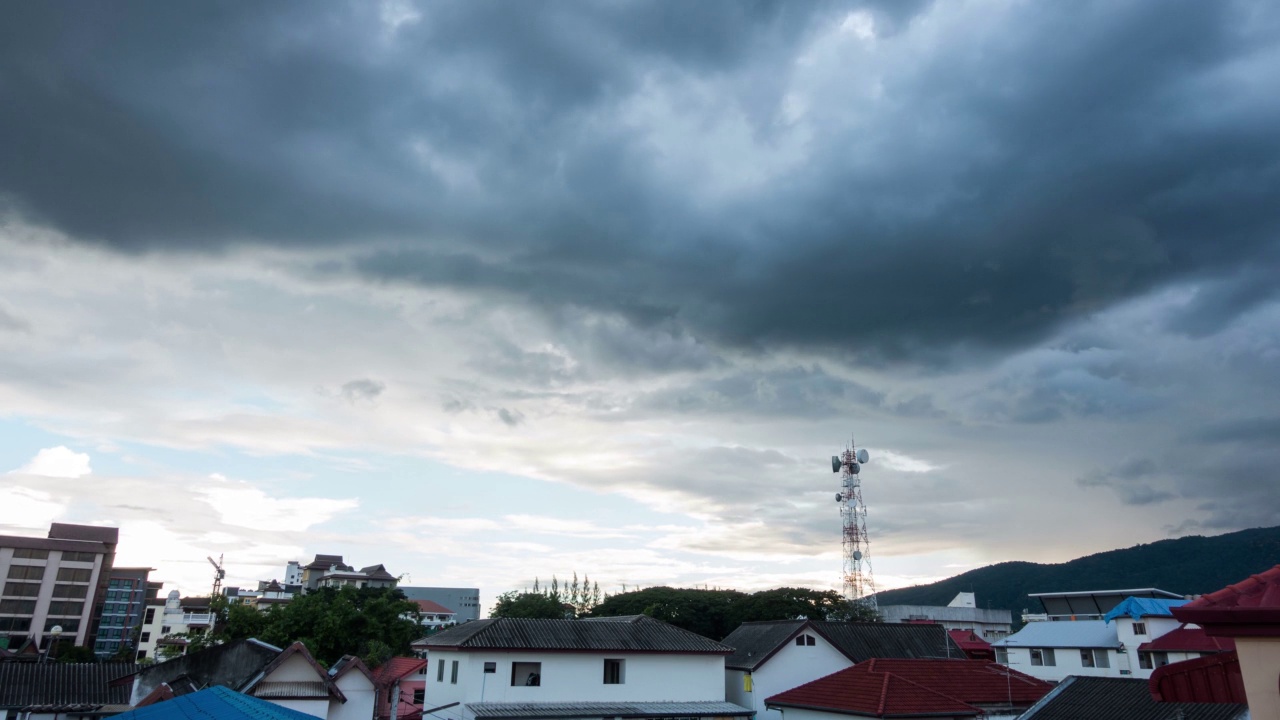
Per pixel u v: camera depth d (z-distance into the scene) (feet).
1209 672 36.63
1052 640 189.26
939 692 94.48
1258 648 22.61
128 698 104.47
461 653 122.42
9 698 98.73
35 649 271.28
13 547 303.89
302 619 170.50
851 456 247.70
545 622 130.62
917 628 164.25
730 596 235.20
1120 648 174.91
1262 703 22.16
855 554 238.68
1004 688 101.09
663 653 128.47
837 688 97.30
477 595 474.49
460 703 117.91
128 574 345.10
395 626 183.21
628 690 124.67
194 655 109.60
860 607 232.94
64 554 313.73
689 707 125.70
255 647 109.50
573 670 122.42
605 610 247.70
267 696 103.14
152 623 341.00
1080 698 56.39
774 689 139.64
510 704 116.37
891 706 86.69
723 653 132.77
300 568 447.01
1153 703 50.31
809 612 225.15
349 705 111.96
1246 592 24.03
